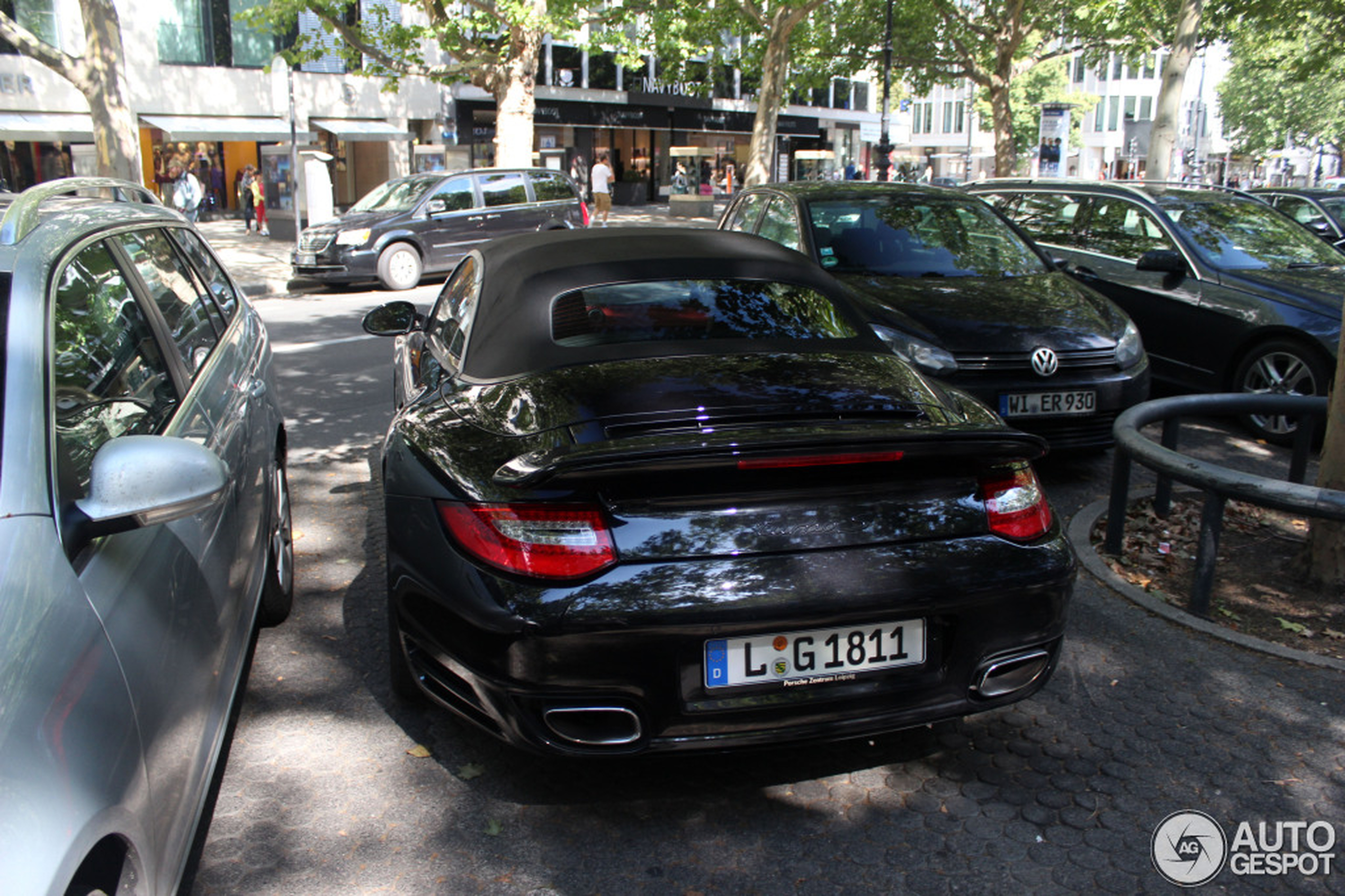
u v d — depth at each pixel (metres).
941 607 2.55
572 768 2.99
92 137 26.89
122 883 1.76
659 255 3.79
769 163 28.09
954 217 7.01
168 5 28.20
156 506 1.95
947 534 2.60
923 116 89.44
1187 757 3.09
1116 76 83.81
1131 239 8.26
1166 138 21.59
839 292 3.79
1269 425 7.09
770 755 3.07
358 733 3.17
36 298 2.27
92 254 2.80
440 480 2.71
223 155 31.14
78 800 1.56
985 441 2.56
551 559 2.42
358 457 6.40
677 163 41.97
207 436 2.90
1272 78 71.69
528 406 2.95
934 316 5.75
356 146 34.06
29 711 1.56
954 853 2.62
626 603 2.39
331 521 5.20
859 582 2.49
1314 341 6.79
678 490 2.47
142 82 27.78
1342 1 25.39
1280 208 14.06
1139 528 5.16
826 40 33.34
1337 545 4.29
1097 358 5.66
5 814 1.41
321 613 4.07
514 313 3.45
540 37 21.47
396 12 32.25
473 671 2.53
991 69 35.34
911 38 33.06
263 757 3.03
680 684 2.46
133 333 2.83
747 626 2.43
